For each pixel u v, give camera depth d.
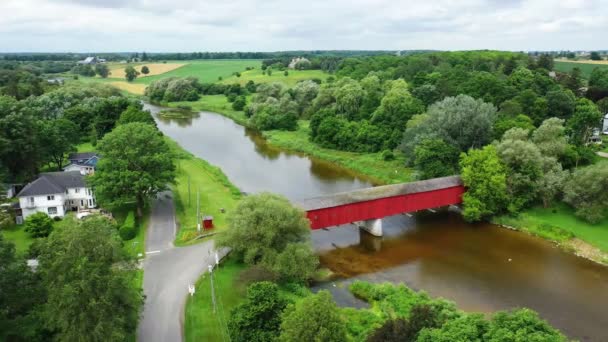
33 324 33.31
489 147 72.56
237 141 133.38
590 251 60.19
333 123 120.44
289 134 136.25
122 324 33.06
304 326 31.55
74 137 108.00
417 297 47.56
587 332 43.66
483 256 60.16
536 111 103.25
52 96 145.00
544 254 60.53
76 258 32.47
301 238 54.09
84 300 31.64
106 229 36.47
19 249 57.84
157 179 69.50
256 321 36.44
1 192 68.25
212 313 43.88
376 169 100.00
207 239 61.00
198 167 99.56
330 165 108.12
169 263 54.06
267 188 89.06
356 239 66.38
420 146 84.88
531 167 70.75
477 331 29.94
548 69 170.38
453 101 91.69
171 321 42.47
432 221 72.94
